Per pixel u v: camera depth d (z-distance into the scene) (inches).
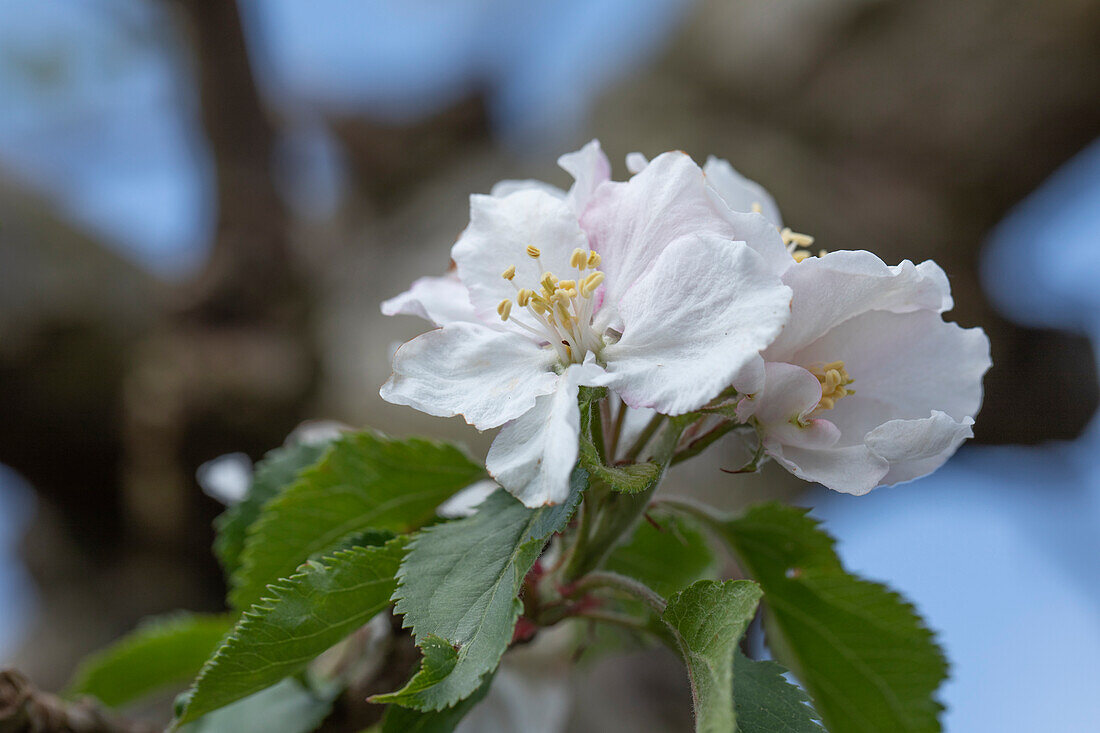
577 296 7.0
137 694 9.5
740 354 6.5
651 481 6.7
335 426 9.5
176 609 24.6
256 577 8.2
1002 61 27.6
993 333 27.9
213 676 7.0
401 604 6.7
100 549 26.9
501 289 7.3
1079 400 27.2
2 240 26.6
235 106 24.3
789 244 8.3
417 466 8.3
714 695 6.2
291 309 25.1
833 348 7.3
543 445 6.6
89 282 27.1
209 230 25.2
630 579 7.3
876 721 8.6
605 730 16.9
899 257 27.5
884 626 8.3
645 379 6.6
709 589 6.7
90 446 26.2
